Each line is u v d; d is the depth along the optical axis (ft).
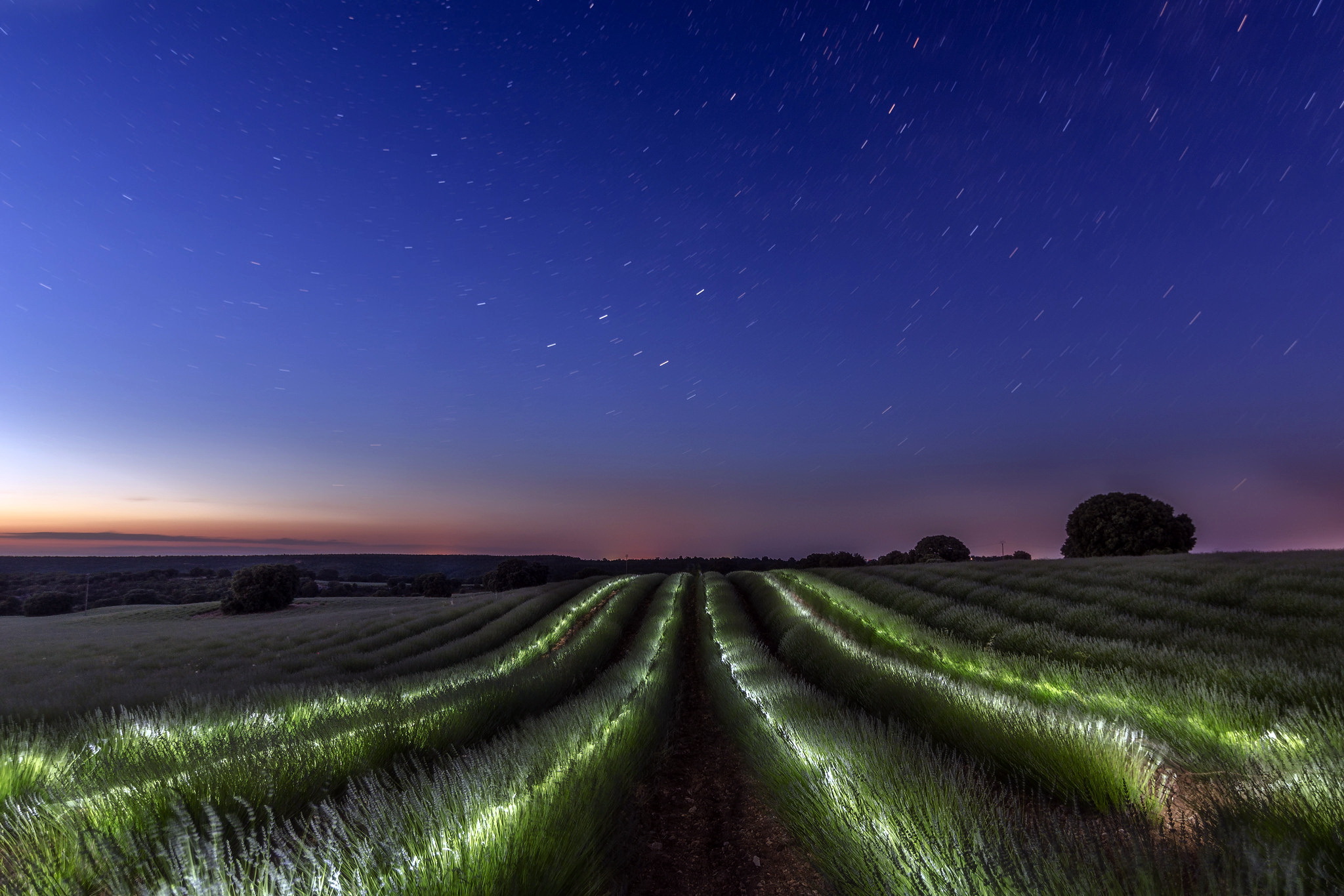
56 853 10.32
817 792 14.39
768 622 82.38
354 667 59.06
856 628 60.75
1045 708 19.95
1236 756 14.74
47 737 22.29
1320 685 21.59
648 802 21.34
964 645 42.83
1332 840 8.73
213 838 8.92
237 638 88.94
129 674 55.52
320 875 8.51
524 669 43.34
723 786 23.18
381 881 8.63
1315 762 11.42
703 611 107.65
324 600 197.26
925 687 24.47
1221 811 10.39
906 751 15.47
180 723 23.18
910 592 85.25
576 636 74.43
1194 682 23.11
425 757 19.81
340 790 16.14
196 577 290.97
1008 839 9.45
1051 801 14.73
